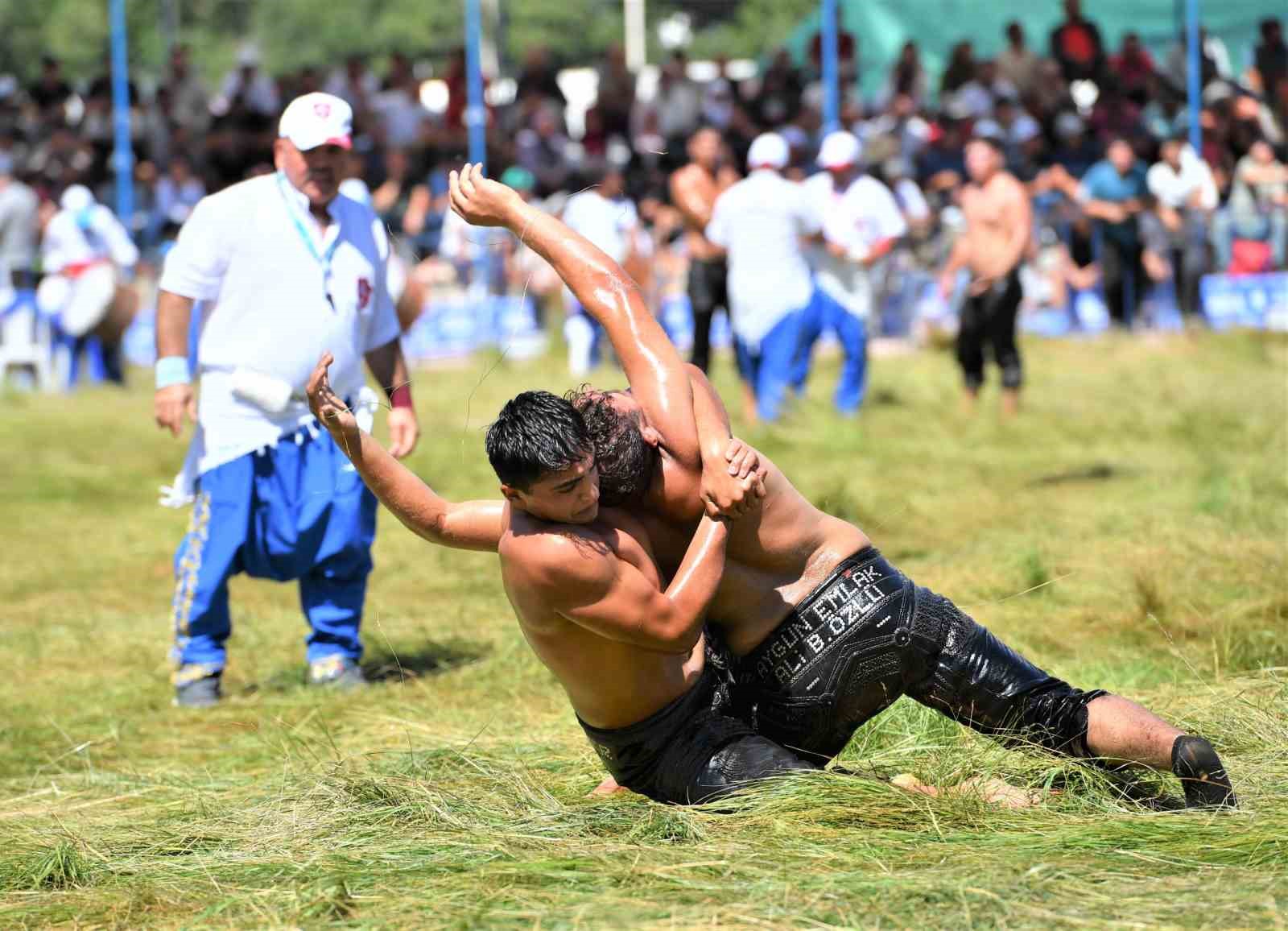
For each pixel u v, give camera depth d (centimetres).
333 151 1238
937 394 2861
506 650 1316
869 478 2058
